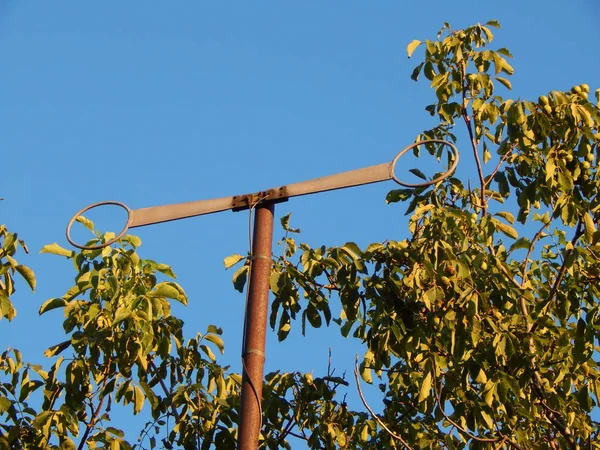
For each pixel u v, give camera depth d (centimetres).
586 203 1020
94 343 939
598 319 959
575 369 979
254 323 631
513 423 983
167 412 987
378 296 930
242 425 598
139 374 988
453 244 944
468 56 1138
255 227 663
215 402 993
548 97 1063
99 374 955
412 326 923
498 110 1100
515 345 935
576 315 989
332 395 1027
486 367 941
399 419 1023
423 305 933
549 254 1120
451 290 916
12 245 932
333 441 998
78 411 961
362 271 932
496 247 1080
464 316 911
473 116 1123
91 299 949
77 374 937
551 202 1061
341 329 955
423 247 923
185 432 971
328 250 951
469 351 935
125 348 925
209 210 679
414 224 948
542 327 977
